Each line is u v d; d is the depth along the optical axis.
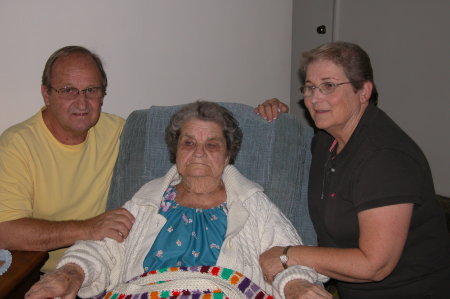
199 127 1.55
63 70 1.61
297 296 1.28
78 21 2.03
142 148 1.79
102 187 1.82
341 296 1.62
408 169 1.27
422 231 1.38
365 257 1.27
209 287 1.39
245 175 1.75
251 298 1.40
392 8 2.05
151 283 1.42
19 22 1.96
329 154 1.56
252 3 2.31
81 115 1.65
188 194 1.62
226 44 2.30
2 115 2.03
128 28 2.11
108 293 1.45
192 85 2.28
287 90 2.49
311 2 2.49
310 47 2.54
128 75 2.16
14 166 1.60
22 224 1.53
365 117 1.39
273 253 1.46
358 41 2.27
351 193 1.35
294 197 1.73
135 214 1.62
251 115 1.79
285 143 1.75
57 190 1.71
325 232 1.54
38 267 1.44
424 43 1.90
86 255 1.46
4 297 1.23
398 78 2.06
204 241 1.50
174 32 2.19
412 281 1.41
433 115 1.90
